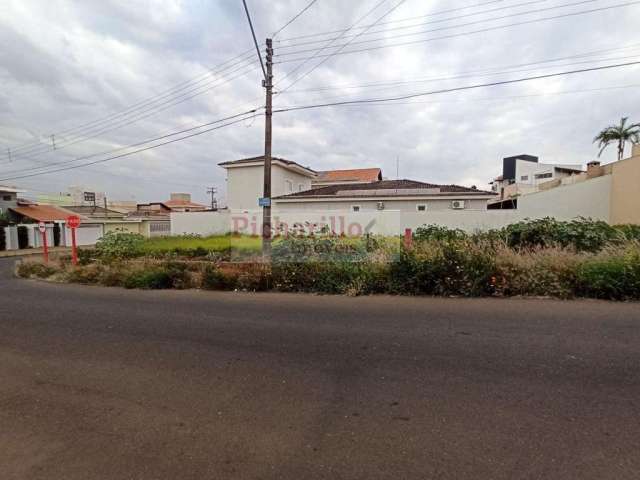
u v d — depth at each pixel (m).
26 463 2.04
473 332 4.24
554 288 6.03
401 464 1.95
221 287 7.87
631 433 2.18
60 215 31.12
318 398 2.75
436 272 6.51
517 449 2.05
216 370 3.34
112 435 2.31
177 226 23.38
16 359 3.74
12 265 16.41
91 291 8.18
